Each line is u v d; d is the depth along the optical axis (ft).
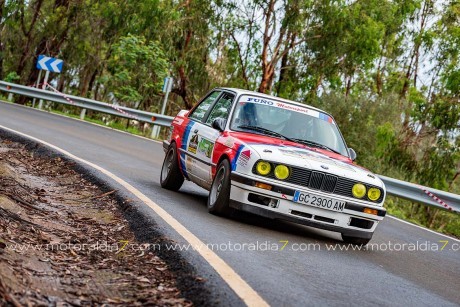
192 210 29.14
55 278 17.54
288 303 16.10
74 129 69.56
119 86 121.60
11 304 13.85
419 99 100.48
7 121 62.13
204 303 15.66
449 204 47.14
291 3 110.32
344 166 28.25
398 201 105.50
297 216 26.94
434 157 98.53
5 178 29.96
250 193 27.20
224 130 30.55
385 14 116.88
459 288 22.54
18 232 21.40
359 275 21.27
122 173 38.65
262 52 117.80
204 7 117.70
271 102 31.94
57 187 32.99
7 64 148.46
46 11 137.39
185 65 121.29
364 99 114.32
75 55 138.00
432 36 113.70
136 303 16.07
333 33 112.57
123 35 120.78
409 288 20.66
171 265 19.19
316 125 31.63
